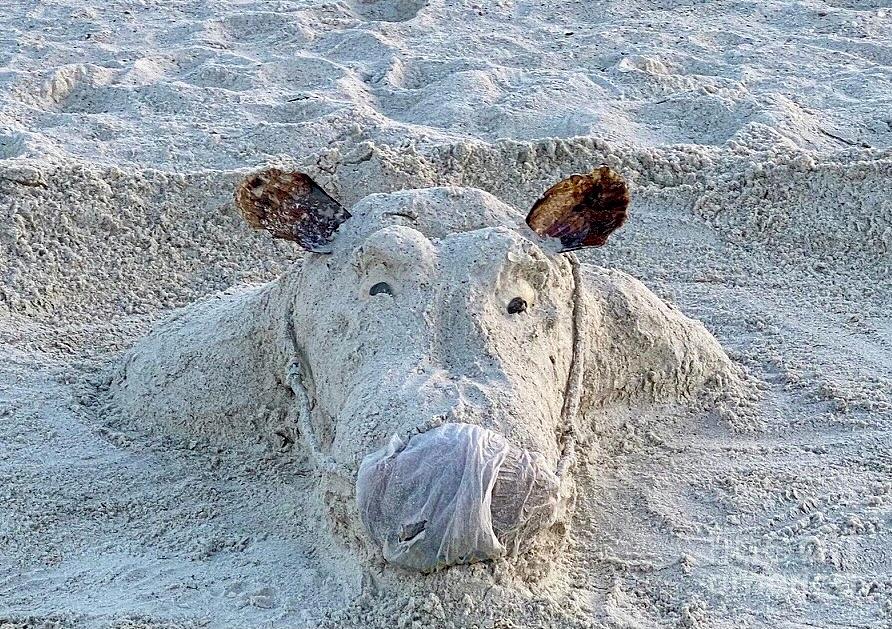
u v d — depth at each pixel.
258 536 1.42
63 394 1.73
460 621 1.21
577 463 1.54
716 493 1.52
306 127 2.49
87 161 2.30
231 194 2.23
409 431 1.19
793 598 1.32
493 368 1.28
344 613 1.23
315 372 1.43
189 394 1.64
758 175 2.34
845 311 2.06
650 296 1.76
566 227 1.49
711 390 1.75
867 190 2.32
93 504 1.47
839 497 1.51
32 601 1.28
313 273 1.49
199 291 2.09
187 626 1.22
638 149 2.40
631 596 1.32
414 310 1.34
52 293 2.02
